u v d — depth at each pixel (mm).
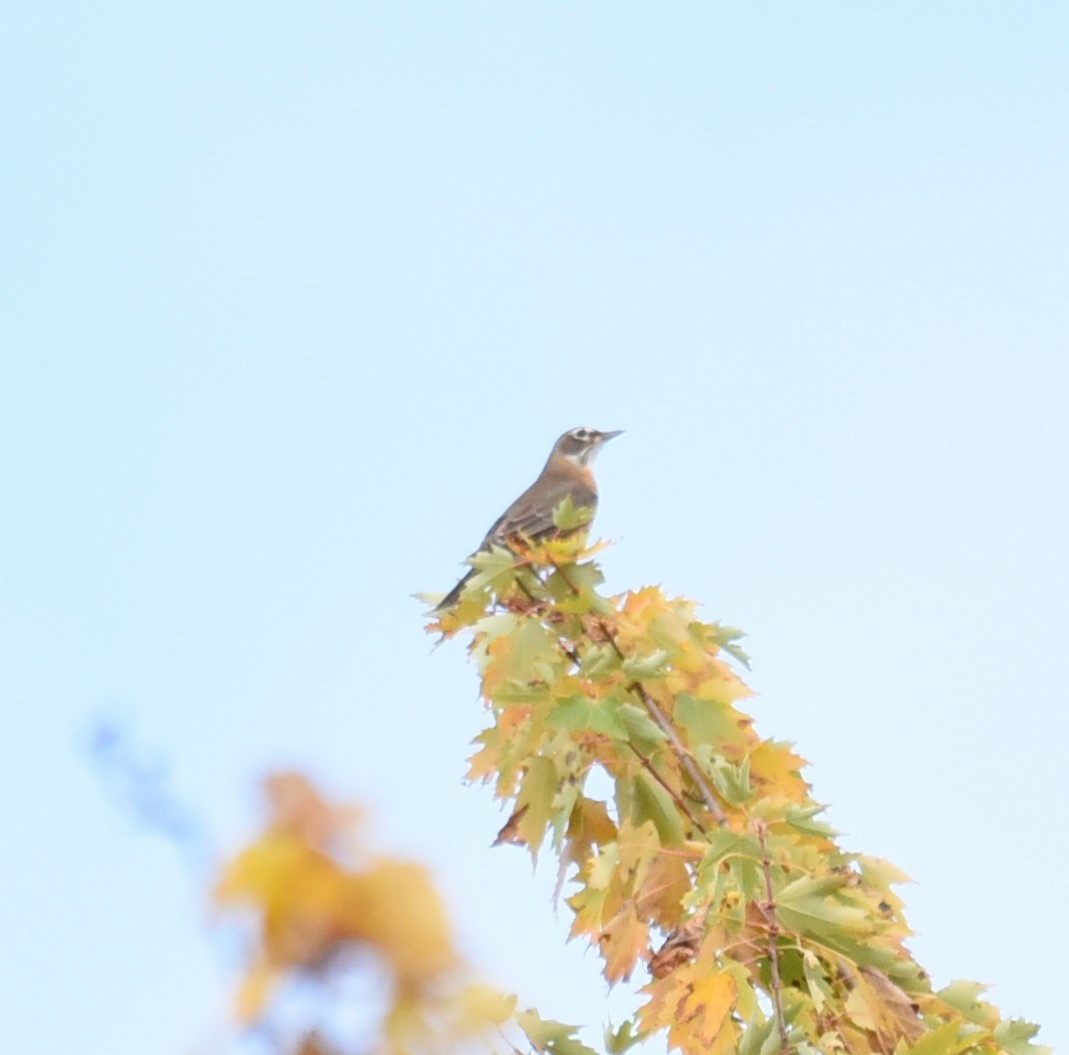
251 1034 2518
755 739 11547
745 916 9602
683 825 11070
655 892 10438
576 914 10547
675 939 9781
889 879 10320
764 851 9555
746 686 11695
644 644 11781
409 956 2703
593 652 11375
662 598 12008
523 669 11781
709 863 9547
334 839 2703
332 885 2648
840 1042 9266
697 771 11211
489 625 11812
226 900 2535
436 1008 2729
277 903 2584
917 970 9562
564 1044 8227
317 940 2625
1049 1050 9250
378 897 2695
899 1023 9320
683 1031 9180
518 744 11305
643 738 10992
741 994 9312
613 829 11203
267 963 2570
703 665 11750
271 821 2652
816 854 9789
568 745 11242
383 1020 2658
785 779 11375
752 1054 8781
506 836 11234
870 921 9500
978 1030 9281
